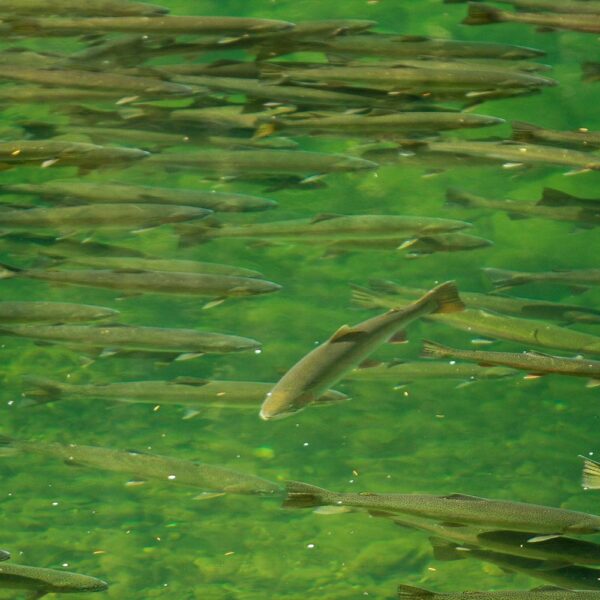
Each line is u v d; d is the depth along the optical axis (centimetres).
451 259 1445
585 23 1653
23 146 1276
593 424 1159
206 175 1456
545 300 1327
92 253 1284
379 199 1570
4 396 1180
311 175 1445
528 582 933
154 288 1169
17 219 1261
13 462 1080
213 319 1295
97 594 900
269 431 1136
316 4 2352
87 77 1505
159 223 1295
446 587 924
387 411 1173
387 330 853
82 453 959
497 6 2288
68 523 993
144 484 1061
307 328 1280
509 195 1588
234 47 1756
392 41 1748
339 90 1579
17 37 1748
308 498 789
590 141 1430
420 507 782
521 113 1811
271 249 1461
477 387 1223
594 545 759
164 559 952
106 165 1330
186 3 2347
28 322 1116
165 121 1548
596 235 1514
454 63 1628
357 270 1418
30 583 766
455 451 1109
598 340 1100
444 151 1455
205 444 1109
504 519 761
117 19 1681
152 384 1046
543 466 1088
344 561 958
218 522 1007
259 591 917
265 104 1566
